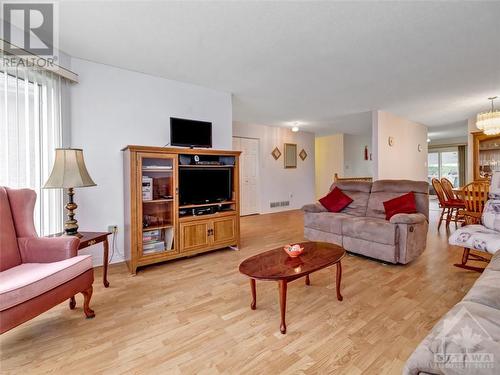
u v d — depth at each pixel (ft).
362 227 9.80
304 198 24.80
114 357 4.72
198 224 10.19
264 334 5.35
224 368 4.42
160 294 7.19
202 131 11.30
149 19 6.82
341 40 7.93
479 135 18.11
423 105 15.51
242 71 10.36
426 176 22.38
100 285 7.80
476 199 11.04
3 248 5.63
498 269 4.48
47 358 4.71
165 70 10.21
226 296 7.04
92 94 9.41
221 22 6.96
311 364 4.49
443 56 9.09
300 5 6.25
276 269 5.71
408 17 6.77
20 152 7.27
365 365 4.45
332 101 14.56
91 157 9.40
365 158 28.58
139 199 8.81
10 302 4.33
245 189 20.68
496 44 8.24
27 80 7.41
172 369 4.42
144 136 10.54
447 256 10.02
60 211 8.55
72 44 8.16
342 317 5.93
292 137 23.85
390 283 7.70
